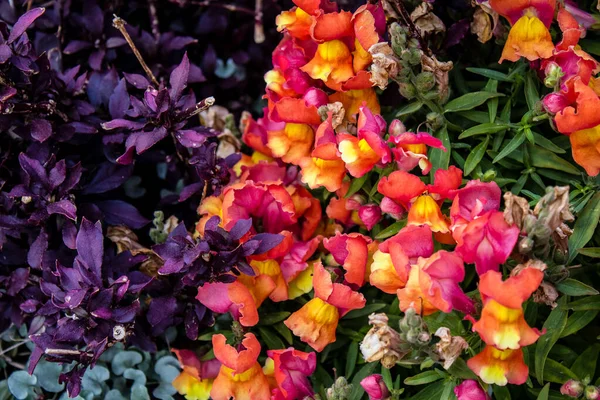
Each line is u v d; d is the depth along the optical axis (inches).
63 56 28.1
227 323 25.8
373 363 24.2
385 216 25.0
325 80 24.3
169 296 24.6
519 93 25.0
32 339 23.6
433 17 24.8
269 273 24.5
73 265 24.5
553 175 24.2
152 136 24.5
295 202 25.1
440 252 21.5
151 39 28.0
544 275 22.2
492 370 21.8
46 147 25.1
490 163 24.5
